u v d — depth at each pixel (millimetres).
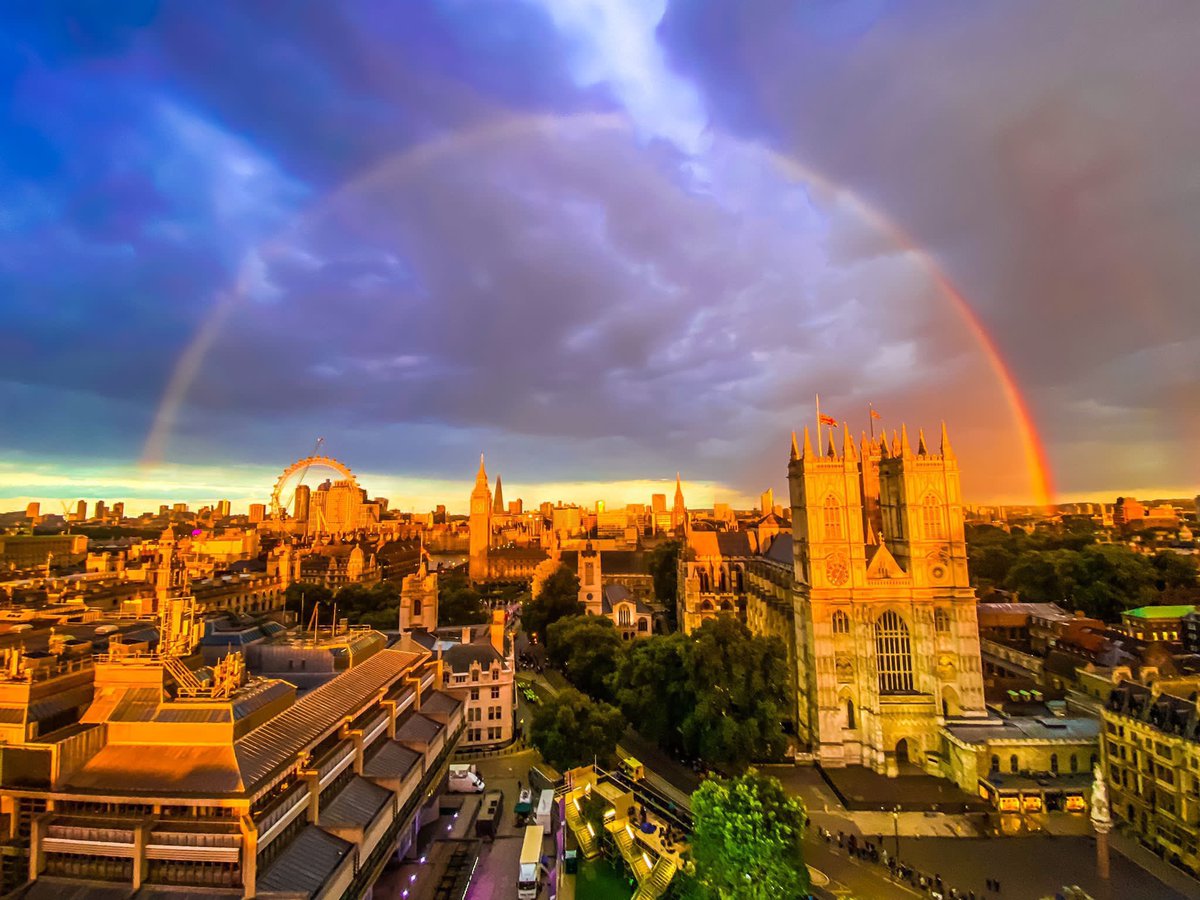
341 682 83750
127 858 54188
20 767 58375
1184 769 80250
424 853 85438
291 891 54000
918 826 90938
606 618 175250
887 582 114125
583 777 101312
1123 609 169125
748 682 109812
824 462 117312
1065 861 81500
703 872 70562
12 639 99750
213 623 130125
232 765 57344
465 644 137250
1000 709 116875
